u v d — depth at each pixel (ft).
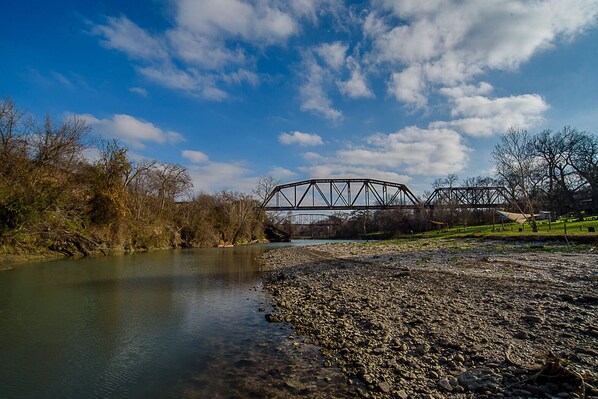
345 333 32.24
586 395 18.61
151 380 24.36
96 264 99.60
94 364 27.40
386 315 36.47
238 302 49.96
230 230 262.26
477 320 32.35
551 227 156.15
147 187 199.93
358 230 476.13
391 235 352.08
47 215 112.98
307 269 85.15
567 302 35.96
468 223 282.36
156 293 57.00
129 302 49.93
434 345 27.20
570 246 91.56
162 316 41.98
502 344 26.30
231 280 71.72
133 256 133.18
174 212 216.95
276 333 34.50
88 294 55.77
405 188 402.11
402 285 53.06
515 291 42.70
